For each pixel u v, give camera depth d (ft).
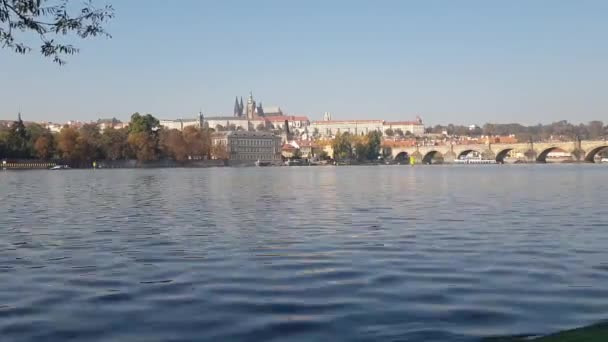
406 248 107.65
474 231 131.34
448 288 75.77
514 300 69.72
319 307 67.15
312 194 270.46
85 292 75.00
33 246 113.29
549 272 85.35
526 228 136.15
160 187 344.49
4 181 442.50
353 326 60.23
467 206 198.08
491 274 84.12
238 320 62.49
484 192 278.26
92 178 509.76
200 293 74.02
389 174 601.62
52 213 179.52
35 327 60.75
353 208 192.13
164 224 147.64
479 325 60.34
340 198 241.55
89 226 144.56
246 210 186.09
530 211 177.78
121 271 88.07
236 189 318.24
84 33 87.86
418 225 143.13
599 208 187.01
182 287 77.30
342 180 445.37
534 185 342.23
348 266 90.48
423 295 72.23
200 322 61.93
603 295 71.77
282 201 225.56
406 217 162.09
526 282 78.95
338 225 144.05
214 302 69.67
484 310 65.57
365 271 86.63
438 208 190.60
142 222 152.56
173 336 57.67
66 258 99.76
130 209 191.93
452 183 378.12
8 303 69.97
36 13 85.51
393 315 63.87
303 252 103.91
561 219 154.81
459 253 101.96
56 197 256.11
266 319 62.75
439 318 62.75
